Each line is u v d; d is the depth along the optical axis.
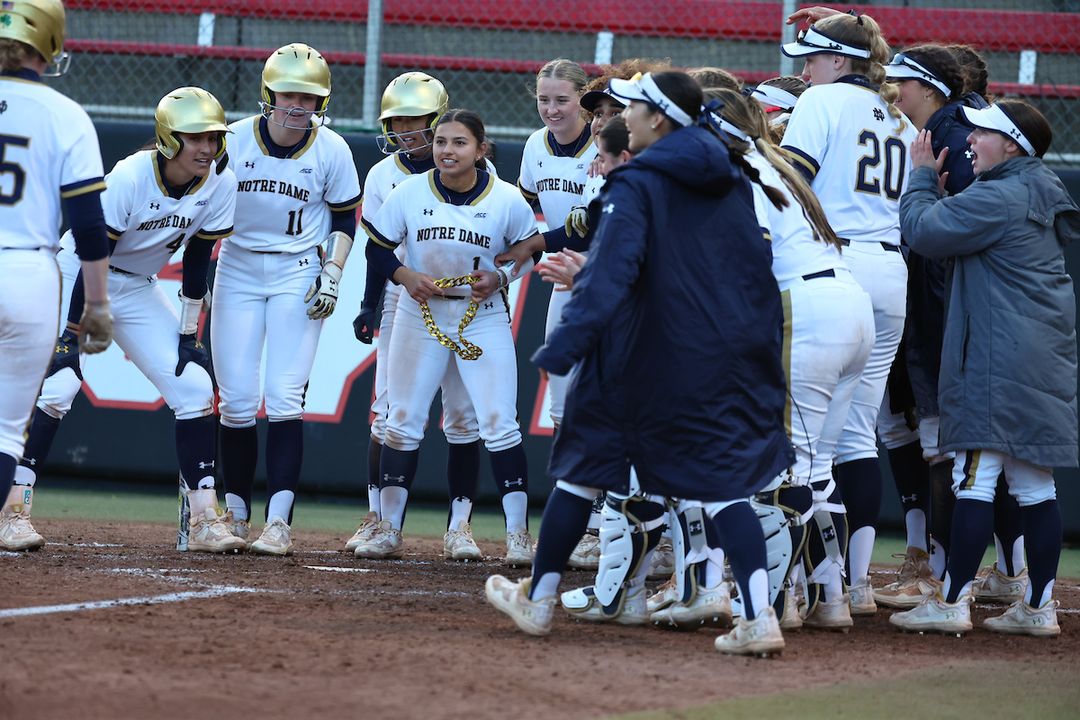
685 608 14.63
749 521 12.95
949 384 15.67
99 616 13.70
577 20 37.84
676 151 12.55
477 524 27.72
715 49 37.47
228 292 21.08
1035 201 15.51
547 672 11.80
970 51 19.64
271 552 20.64
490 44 38.16
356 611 15.16
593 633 14.31
